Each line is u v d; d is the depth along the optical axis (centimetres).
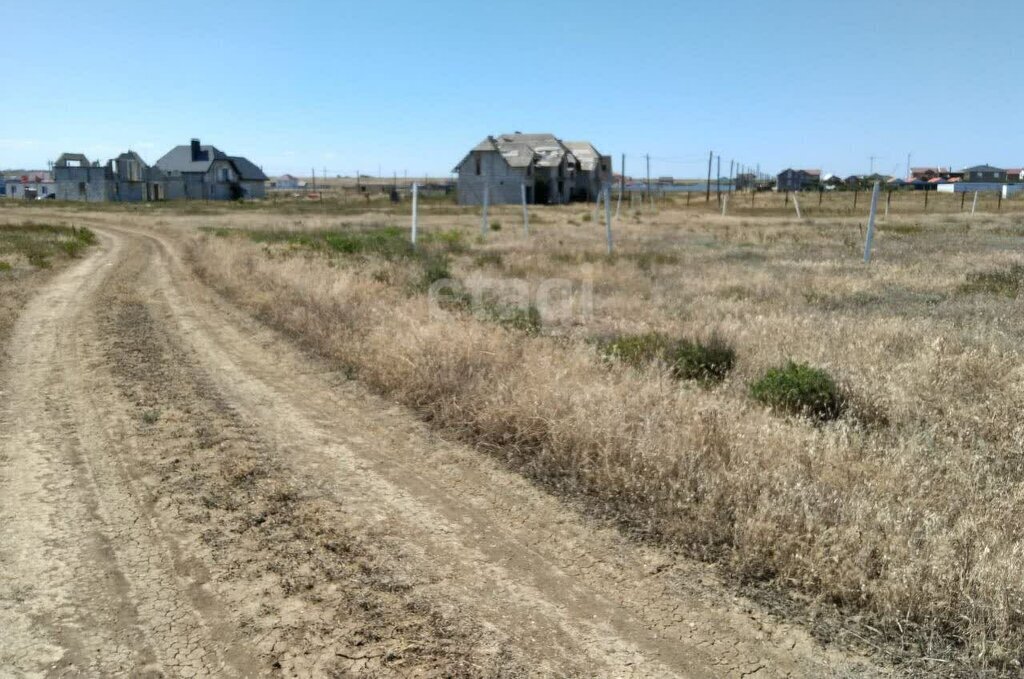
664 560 425
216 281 1645
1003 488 482
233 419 686
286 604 381
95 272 1877
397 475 553
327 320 1030
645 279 1595
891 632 354
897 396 645
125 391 775
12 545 444
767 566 410
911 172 15438
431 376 722
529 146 7519
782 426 557
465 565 423
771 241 2648
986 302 1211
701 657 342
